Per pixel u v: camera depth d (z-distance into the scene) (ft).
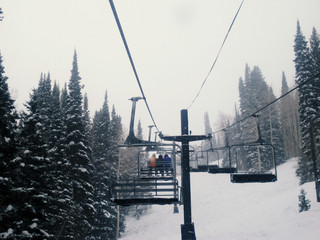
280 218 82.69
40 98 102.89
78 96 91.66
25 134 60.54
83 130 87.97
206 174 220.43
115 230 121.39
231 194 152.15
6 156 53.83
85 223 81.76
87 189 84.07
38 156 60.18
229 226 89.45
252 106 202.49
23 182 57.00
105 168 112.78
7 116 55.57
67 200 74.28
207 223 120.98
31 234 54.19
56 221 72.69
